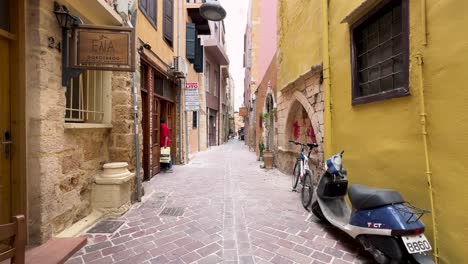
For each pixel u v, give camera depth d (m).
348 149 3.96
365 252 2.85
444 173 2.27
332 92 4.48
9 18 2.69
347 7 3.95
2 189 2.62
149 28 6.44
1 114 2.62
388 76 3.15
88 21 3.74
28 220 2.76
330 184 3.55
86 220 3.59
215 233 3.33
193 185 6.05
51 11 2.91
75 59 3.16
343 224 3.04
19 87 2.70
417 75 2.56
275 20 10.18
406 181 2.73
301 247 2.97
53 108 2.94
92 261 2.63
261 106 12.57
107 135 4.38
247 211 4.20
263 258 2.72
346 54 4.02
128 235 3.26
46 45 2.82
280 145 8.40
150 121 6.66
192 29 11.43
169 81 9.07
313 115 5.34
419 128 2.55
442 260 2.29
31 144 2.75
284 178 7.04
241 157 12.48
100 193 3.95
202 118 16.64
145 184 6.15
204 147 17.06
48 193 2.87
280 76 8.34
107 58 3.23
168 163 7.93
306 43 5.74
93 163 3.98
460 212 2.11
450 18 2.19
